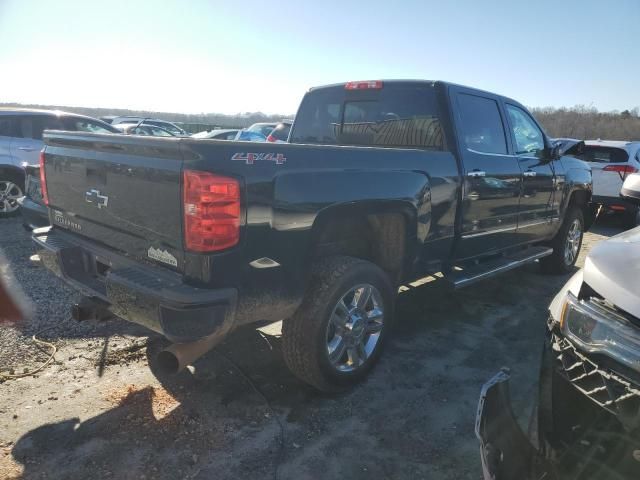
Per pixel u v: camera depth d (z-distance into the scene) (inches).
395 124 168.9
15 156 310.5
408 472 100.8
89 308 121.4
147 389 125.1
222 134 663.8
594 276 79.4
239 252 98.1
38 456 99.5
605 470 71.4
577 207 242.4
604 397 71.2
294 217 106.3
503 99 184.7
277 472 99.0
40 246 130.2
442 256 156.0
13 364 132.5
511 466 76.2
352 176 118.7
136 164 103.8
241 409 119.2
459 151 155.2
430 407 123.9
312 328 116.3
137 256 109.4
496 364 147.3
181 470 98.1
